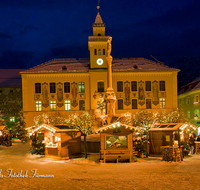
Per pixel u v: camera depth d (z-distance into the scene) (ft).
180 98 195.21
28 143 126.62
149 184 35.81
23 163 59.57
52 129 74.84
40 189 32.86
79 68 162.91
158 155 77.15
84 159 73.41
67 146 75.31
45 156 78.79
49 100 158.10
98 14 172.45
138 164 62.75
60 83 159.02
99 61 160.76
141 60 171.94
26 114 156.46
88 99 159.02
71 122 79.51
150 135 79.20
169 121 125.39
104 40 160.86
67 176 43.62
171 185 34.88
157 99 159.53
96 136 98.37
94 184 36.27
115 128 68.90
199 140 88.02
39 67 164.96
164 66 166.09
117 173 46.96
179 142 74.18
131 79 159.63
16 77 206.28
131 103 158.92
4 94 193.88
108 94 103.71
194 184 35.29
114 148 68.74
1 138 116.98
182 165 57.52
